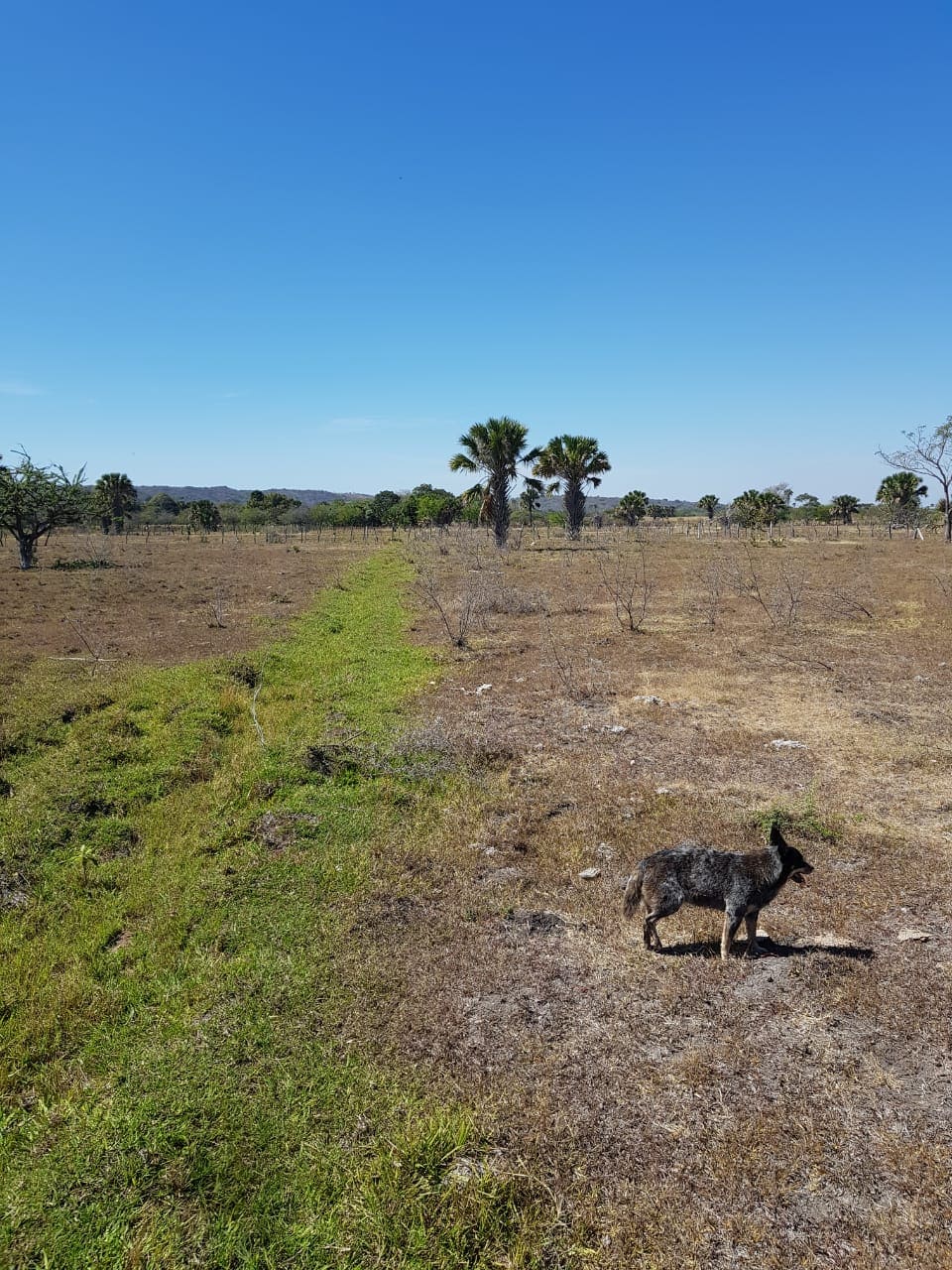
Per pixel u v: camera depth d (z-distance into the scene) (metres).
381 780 8.89
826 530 56.12
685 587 24.61
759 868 5.26
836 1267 3.22
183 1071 4.38
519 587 25.41
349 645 17.14
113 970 5.54
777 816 7.41
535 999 5.05
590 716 11.40
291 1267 3.30
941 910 6.01
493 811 8.09
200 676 13.57
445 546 43.84
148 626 19.78
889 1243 3.31
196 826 7.89
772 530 53.31
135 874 6.97
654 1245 3.34
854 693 12.34
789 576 23.97
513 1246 3.34
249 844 7.38
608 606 21.52
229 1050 4.55
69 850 7.39
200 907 6.29
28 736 10.46
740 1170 3.70
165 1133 3.94
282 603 23.62
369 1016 4.86
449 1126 3.88
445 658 15.55
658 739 10.26
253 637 18.02
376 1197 3.55
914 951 5.47
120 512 73.50
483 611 20.05
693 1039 4.65
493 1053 4.54
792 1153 3.79
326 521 82.31
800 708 11.53
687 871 5.42
